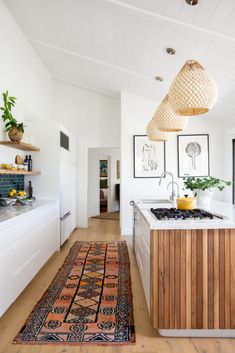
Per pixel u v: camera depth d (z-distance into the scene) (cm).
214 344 190
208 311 195
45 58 512
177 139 548
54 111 618
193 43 296
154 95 517
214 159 542
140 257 290
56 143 430
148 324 216
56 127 431
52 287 286
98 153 798
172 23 270
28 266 275
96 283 297
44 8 341
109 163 865
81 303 249
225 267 194
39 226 316
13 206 324
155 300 195
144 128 552
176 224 193
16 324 215
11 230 232
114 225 652
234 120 472
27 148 392
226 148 514
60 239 434
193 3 232
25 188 432
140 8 265
